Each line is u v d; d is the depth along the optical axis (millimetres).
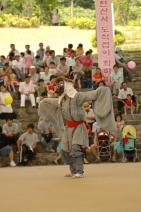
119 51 47375
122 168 27203
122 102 37906
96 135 33312
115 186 19719
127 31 64500
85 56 41000
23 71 42844
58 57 43750
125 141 32969
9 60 43094
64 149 22844
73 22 69812
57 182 21516
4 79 39812
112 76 39375
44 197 17688
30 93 38094
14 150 33406
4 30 65562
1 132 33312
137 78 43219
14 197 17953
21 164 32781
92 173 24734
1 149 32969
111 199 16766
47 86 37250
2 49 60125
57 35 64562
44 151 34000
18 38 63312
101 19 39031
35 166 31188
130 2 89562
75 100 22609
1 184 21641
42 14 79812
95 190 18844
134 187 19375
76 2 94312
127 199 16688
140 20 82625
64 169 27906
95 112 22672
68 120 22703
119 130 33281
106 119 22734
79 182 21203
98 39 39219
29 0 79312
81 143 22547
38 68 43062
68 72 40844
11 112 36344
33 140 33094
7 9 79312
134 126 36062
